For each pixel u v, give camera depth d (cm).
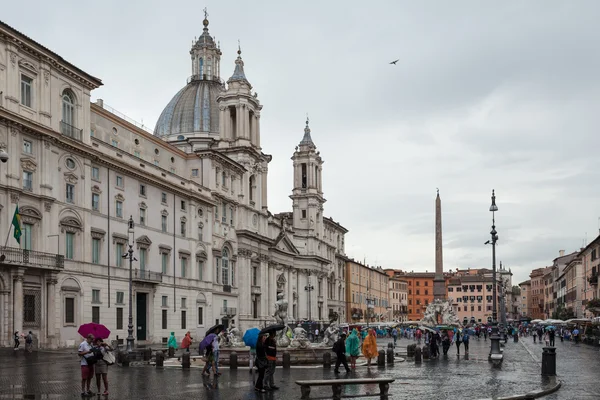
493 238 4572
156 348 6041
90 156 5878
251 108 9731
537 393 2414
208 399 2289
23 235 5106
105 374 2327
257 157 9775
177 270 7369
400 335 10950
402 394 2458
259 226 9781
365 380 2341
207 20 11844
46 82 5384
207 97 11100
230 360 3566
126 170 6412
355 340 3584
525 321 18400
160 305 6956
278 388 2595
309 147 13062
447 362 4288
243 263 9119
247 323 9081
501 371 3525
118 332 6194
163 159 8019
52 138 5384
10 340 4828
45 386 2669
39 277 5197
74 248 5681
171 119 10962
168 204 7250
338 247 15038
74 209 5662
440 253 11238
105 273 6059
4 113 4850
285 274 11256
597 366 4022
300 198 12912
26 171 5162
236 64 9806
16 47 5050
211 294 8112
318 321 12006
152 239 6888
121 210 6375
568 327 11388
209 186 8306
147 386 2714
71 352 4884
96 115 6769
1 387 2628
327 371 3494
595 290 11569
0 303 4784
